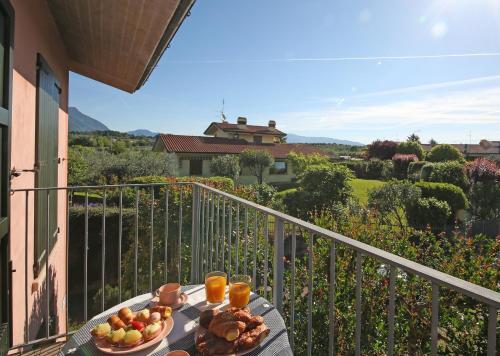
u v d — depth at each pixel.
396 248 3.09
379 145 29.81
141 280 5.14
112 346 1.09
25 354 2.27
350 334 2.34
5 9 1.90
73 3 3.05
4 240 1.97
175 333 1.22
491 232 9.24
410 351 2.11
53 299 3.83
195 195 3.15
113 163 13.60
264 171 24.05
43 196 3.13
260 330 1.13
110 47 4.07
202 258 3.02
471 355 2.08
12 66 2.06
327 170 12.34
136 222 2.92
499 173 13.54
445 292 2.21
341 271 2.61
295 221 1.60
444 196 10.63
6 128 1.97
